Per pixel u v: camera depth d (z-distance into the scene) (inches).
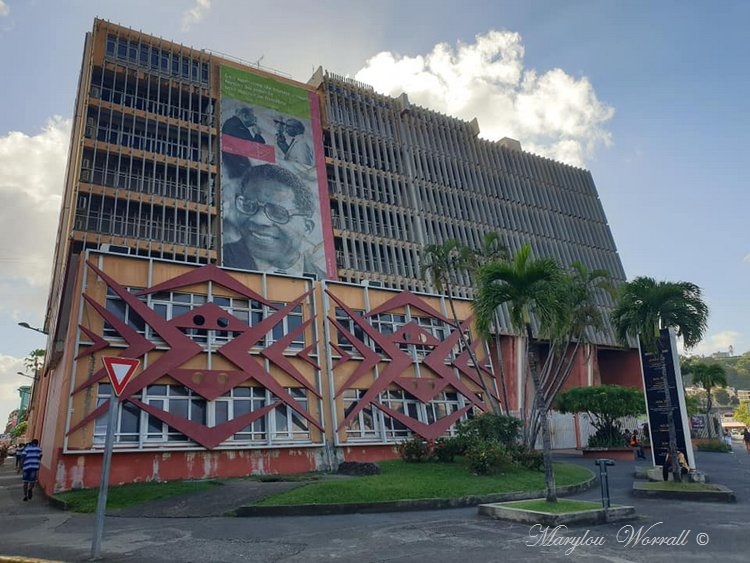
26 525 442.9
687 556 314.2
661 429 789.9
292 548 336.8
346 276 1728.6
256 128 1708.9
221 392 756.0
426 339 994.1
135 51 1633.9
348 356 893.8
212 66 1764.3
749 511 506.6
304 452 797.9
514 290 528.7
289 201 1659.7
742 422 3818.9
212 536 378.0
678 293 711.1
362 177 1942.7
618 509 452.1
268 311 855.7
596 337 2063.2
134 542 357.4
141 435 693.9
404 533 388.2
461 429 845.2
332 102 1982.0
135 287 768.9
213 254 1507.1
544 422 504.7
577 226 2456.9
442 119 2276.1
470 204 2174.0
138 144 1540.4
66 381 672.4
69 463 640.4
